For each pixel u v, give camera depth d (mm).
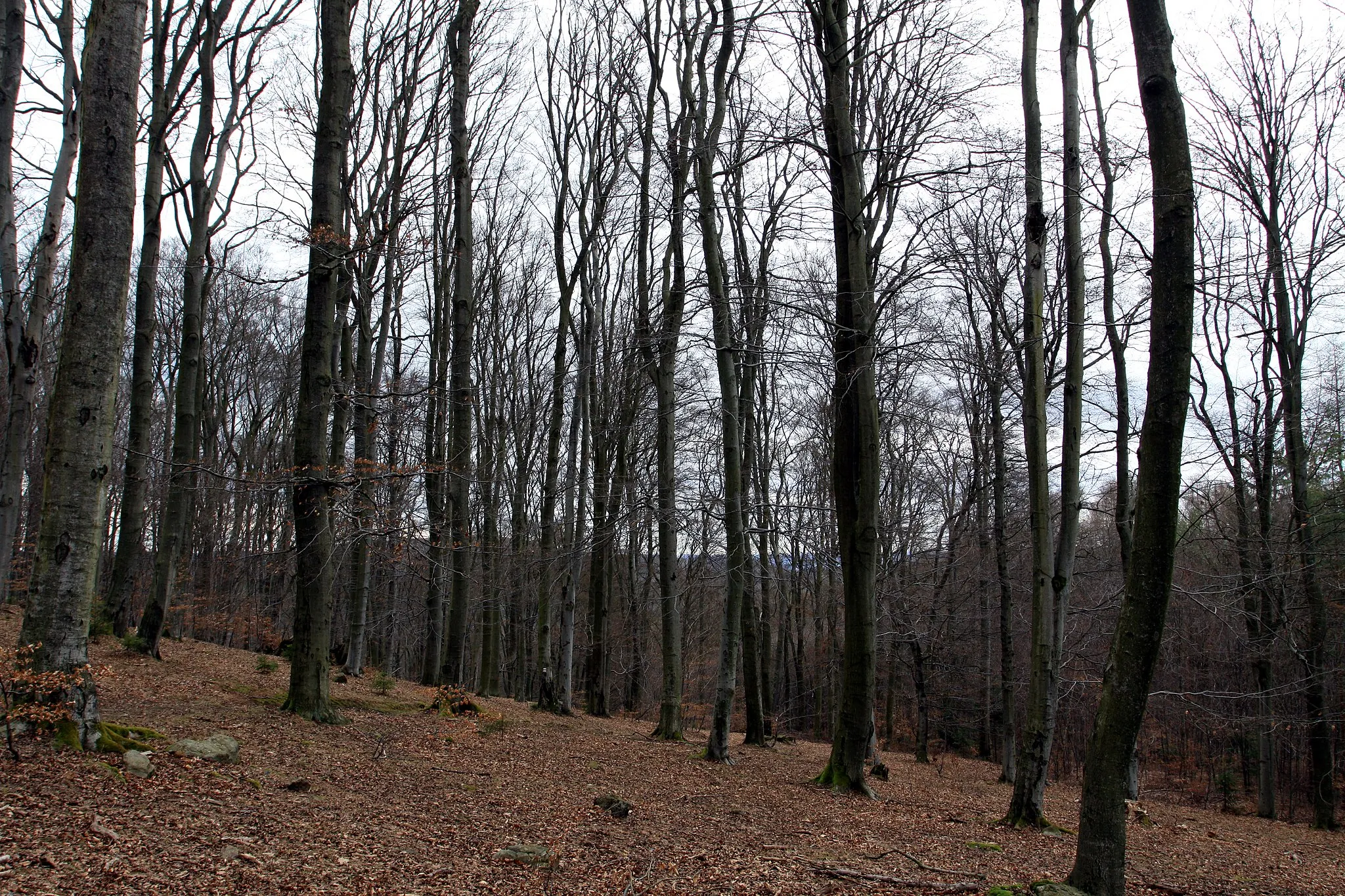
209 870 5371
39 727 6809
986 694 25500
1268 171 17703
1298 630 17328
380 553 14219
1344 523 18328
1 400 11164
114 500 27938
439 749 10719
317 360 10750
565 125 19203
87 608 7117
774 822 9289
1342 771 23406
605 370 20391
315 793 7598
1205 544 20297
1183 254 5859
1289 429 17781
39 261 10734
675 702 16609
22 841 5160
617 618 32000
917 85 14469
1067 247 10609
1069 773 30031
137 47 7293
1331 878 9969
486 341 27297
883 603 18516
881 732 34781
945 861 8078
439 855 6555
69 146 10914
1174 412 5820
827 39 11539
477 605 23000
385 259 18312
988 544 20875
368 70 18578
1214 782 25469
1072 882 6020
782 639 35000
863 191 12320
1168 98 5973
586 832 7914
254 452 29328
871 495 11562
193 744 7793
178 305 27312
